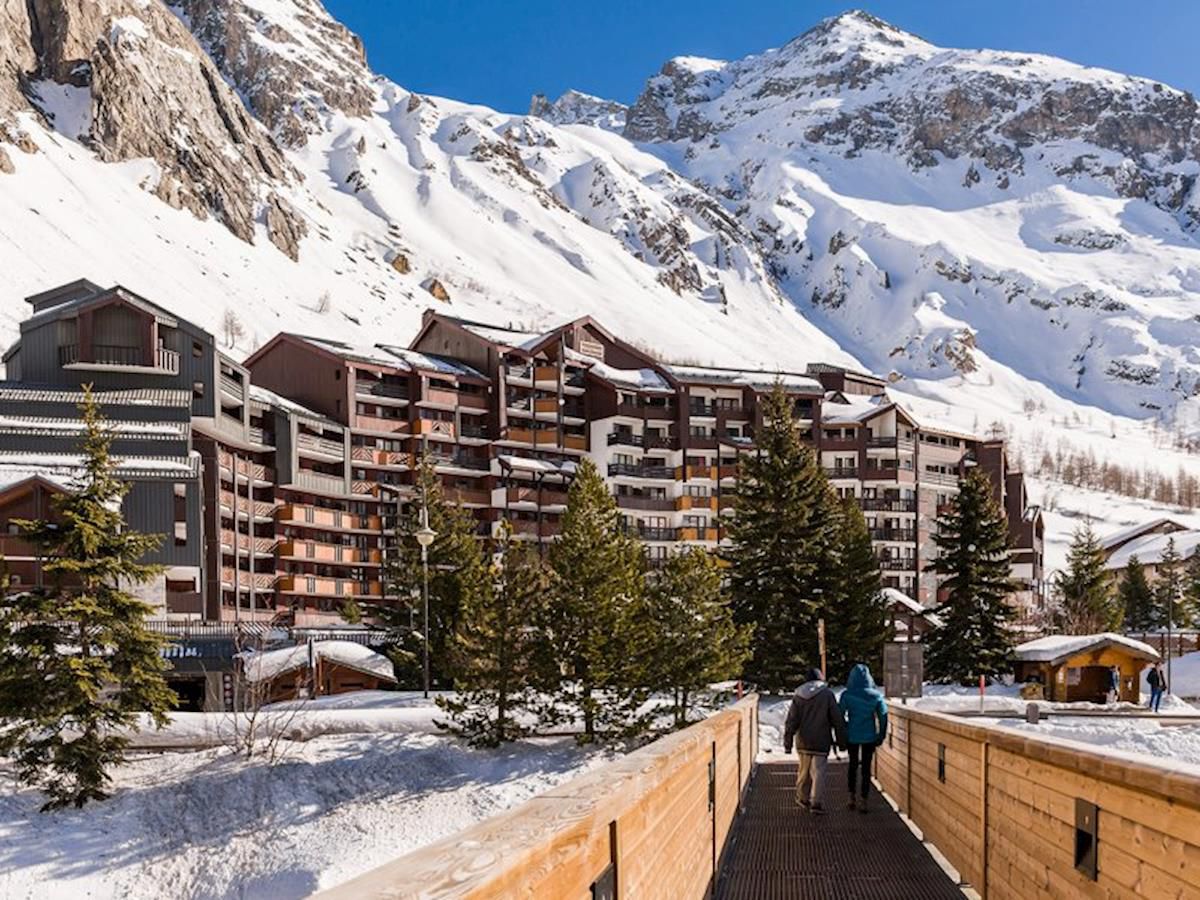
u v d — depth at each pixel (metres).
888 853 12.41
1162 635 73.44
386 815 31.94
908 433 90.00
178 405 58.50
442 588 48.62
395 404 78.06
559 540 41.59
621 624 37.00
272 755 34.00
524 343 84.62
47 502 46.50
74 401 56.19
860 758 16.88
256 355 79.56
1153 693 45.56
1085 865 6.39
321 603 70.69
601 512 49.38
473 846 3.31
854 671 15.73
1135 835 5.59
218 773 33.12
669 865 7.34
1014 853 8.28
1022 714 37.31
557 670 36.50
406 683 48.25
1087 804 6.37
